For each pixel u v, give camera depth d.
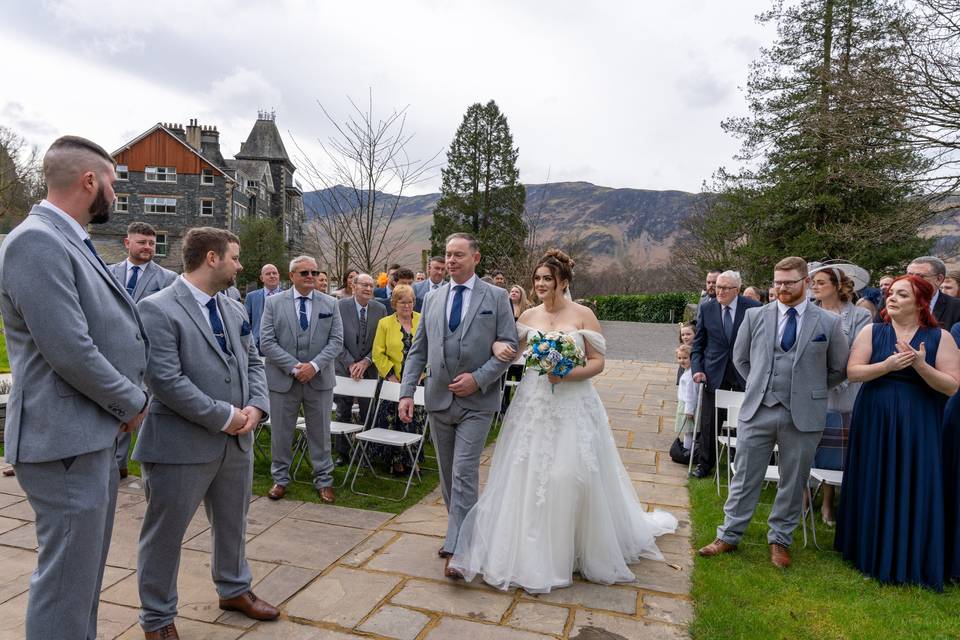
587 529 3.53
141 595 2.73
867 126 12.66
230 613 3.04
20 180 27.53
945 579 3.59
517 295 8.20
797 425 3.65
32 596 2.17
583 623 3.06
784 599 3.32
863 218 17.33
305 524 4.25
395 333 5.80
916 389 3.55
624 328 24.78
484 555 3.48
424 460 6.02
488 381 3.62
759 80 19.27
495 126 38.06
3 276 2.08
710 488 5.18
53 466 2.14
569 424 3.55
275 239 37.31
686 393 5.95
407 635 2.90
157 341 2.64
